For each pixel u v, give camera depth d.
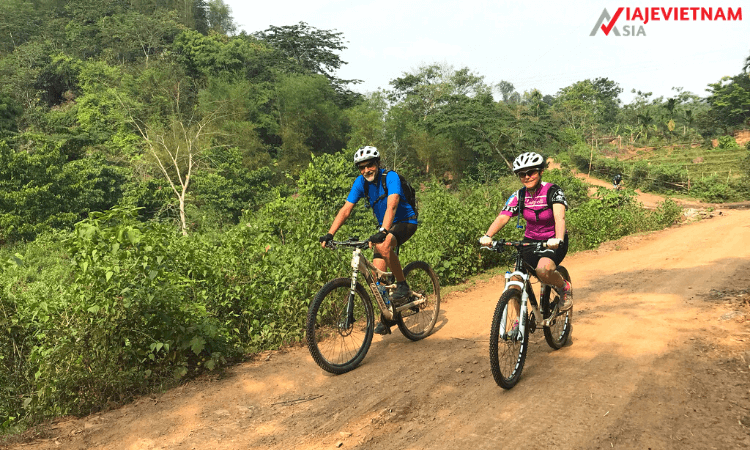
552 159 61.50
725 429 2.78
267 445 3.07
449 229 9.22
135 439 3.19
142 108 51.38
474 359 4.36
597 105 104.19
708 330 4.63
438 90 59.69
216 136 47.69
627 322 5.21
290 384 4.02
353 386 3.91
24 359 4.04
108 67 67.81
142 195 32.53
